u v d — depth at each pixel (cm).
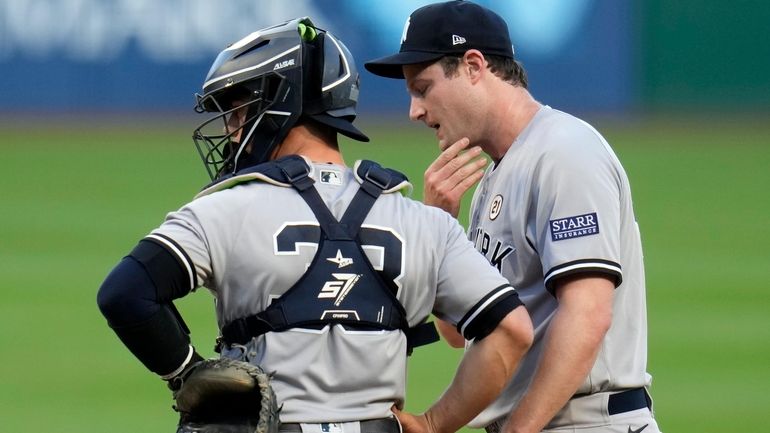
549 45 10300
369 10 10075
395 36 10125
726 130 9944
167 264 1114
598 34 10388
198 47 10300
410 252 1185
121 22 10306
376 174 1205
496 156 1510
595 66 10388
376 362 1164
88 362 3512
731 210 6525
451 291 1202
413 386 3203
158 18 10294
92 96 10356
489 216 1464
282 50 1210
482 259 1223
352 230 1169
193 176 7569
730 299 4403
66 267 4909
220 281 1152
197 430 1127
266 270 1141
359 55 10212
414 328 1223
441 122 1503
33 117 10344
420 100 1512
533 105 1495
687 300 4388
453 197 1501
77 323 4006
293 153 1230
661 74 10562
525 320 1204
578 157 1387
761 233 5853
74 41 10300
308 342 1144
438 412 1228
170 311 1126
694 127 10138
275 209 1155
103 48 10312
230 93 1241
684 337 3828
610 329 1429
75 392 3169
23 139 9338
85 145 9012
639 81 10512
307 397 1145
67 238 5544
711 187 7300
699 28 10525
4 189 7106
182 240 1121
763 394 3158
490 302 1191
